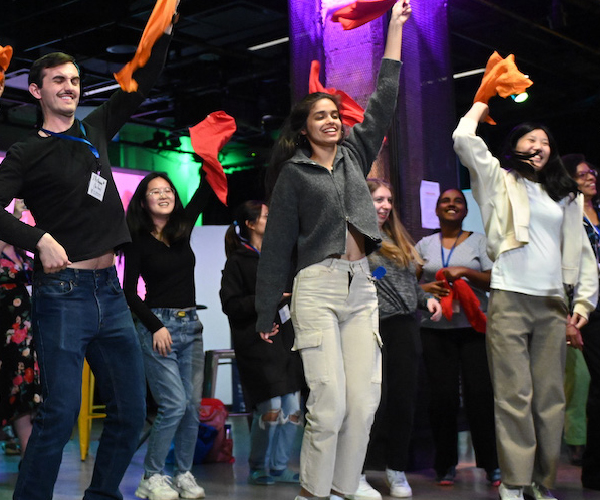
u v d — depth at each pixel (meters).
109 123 2.59
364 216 2.49
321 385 2.43
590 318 3.47
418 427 4.09
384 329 3.44
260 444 3.82
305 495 2.44
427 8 4.64
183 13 7.84
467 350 3.67
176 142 12.98
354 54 4.41
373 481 3.73
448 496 3.38
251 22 8.63
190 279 3.63
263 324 2.55
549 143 3.11
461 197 3.89
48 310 2.33
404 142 4.37
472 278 3.70
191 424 3.59
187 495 3.51
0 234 2.21
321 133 2.52
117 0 7.58
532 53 8.70
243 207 3.94
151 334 3.46
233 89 10.66
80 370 2.36
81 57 8.95
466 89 10.39
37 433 2.29
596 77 9.54
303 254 2.51
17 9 7.52
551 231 3.07
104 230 2.40
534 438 2.97
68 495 3.56
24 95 10.27
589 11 7.52
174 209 3.59
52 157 2.35
